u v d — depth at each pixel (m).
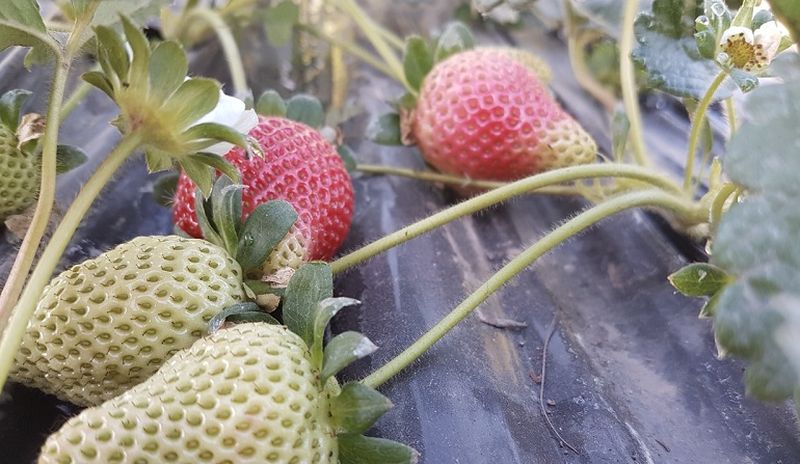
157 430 0.09
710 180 0.15
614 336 0.15
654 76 0.14
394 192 0.18
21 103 0.14
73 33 0.11
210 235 0.13
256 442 0.09
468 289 0.15
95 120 0.19
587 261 0.17
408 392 0.12
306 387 0.10
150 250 0.12
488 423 0.12
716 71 0.14
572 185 0.18
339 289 0.15
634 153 0.18
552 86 0.24
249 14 0.24
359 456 0.10
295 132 0.15
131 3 0.12
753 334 0.09
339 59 0.25
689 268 0.11
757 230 0.09
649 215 0.17
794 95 0.09
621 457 0.12
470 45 0.19
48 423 0.12
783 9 0.10
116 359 0.11
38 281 0.10
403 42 0.24
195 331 0.11
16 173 0.14
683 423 0.13
